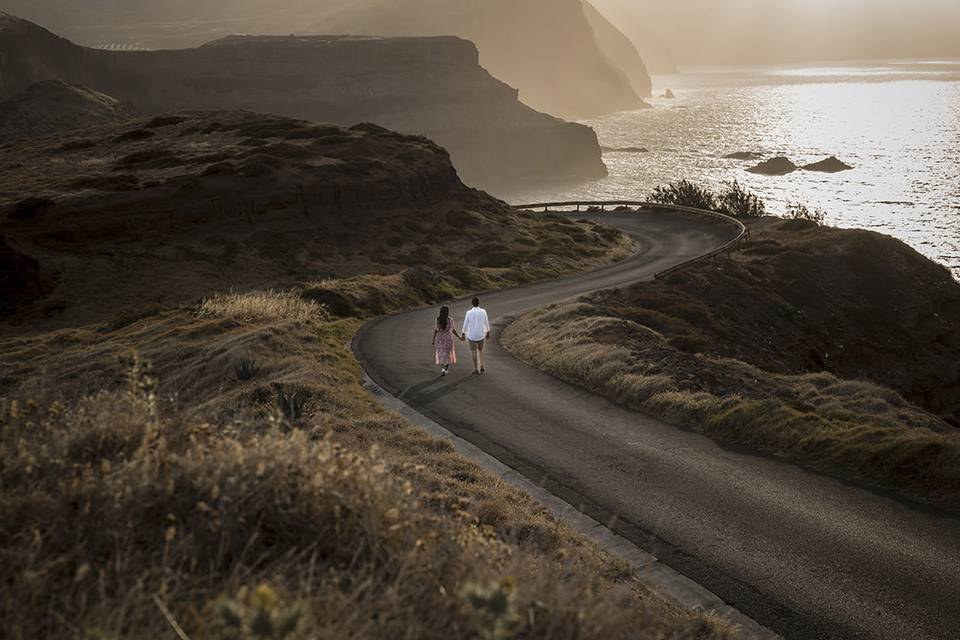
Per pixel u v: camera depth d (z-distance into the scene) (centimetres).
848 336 3806
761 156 17975
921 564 775
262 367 1528
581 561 690
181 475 407
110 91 17575
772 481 1032
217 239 4209
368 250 4597
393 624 310
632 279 3925
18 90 14462
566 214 7075
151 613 293
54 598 302
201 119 7156
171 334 2038
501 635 260
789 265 4253
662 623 572
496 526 743
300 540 387
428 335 2347
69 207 3878
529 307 3083
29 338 2383
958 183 12738
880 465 1028
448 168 5944
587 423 1343
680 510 934
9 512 360
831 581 743
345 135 5912
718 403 1348
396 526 390
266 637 229
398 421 1245
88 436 463
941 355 4012
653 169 17725
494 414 1406
